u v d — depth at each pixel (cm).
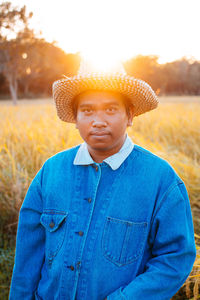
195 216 269
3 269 232
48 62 3105
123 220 107
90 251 108
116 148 113
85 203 114
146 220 108
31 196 130
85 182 118
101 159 116
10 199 287
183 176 306
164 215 106
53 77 3906
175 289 107
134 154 116
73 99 115
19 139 467
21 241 131
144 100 112
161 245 109
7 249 252
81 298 109
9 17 2573
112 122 103
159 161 114
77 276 109
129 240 107
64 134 414
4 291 214
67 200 117
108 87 100
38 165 354
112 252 107
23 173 321
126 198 109
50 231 118
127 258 107
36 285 131
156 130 606
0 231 277
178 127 633
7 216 288
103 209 110
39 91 5238
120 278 107
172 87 4306
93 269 107
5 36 2719
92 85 100
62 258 113
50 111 794
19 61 2917
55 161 128
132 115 117
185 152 491
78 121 109
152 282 102
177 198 107
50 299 119
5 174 323
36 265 131
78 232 111
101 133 102
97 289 108
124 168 113
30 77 4338
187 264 106
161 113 891
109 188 112
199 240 209
